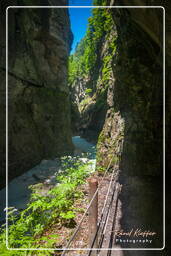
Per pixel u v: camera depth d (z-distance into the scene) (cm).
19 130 1038
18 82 1028
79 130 3834
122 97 716
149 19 410
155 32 420
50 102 1499
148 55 612
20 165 1005
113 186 509
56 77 1648
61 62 1720
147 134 606
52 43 1531
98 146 789
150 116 596
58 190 346
